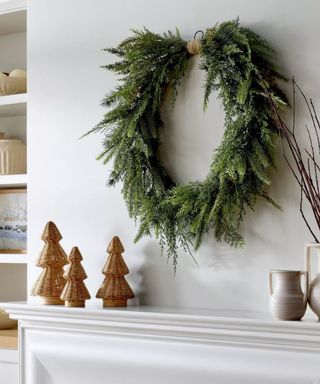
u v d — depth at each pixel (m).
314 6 2.52
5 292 3.65
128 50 2.77
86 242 2.99
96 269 2.96
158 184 2.72
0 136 3.59
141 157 2.75
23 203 3.55
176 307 2.75
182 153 2.78
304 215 2.51
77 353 2.73
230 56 2.56
